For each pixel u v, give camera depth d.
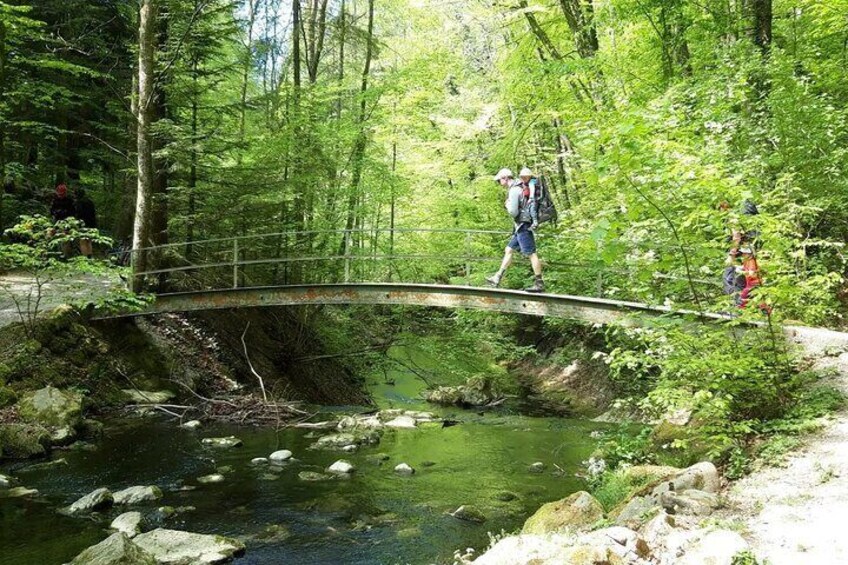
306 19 19.80
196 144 13.14
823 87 10.61
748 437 5.94
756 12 10.31
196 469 7.87
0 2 11.57
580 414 14.94
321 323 17.52
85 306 10.05
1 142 14.50
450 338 18.23
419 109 18.72
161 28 14.10
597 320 10.12
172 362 11.84
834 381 6.29
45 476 7.30
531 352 19.36
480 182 20.48
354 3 24.23
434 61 17.73
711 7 12.48
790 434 5.59
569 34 17.41
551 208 10.30
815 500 4.37
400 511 6.73
